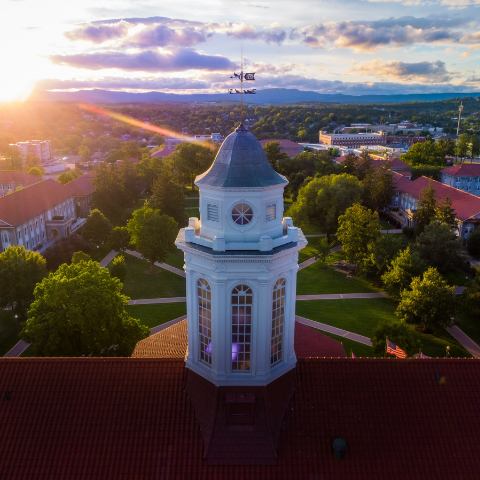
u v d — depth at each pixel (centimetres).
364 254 8956
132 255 10650
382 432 2473
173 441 2455
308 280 9050
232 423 2488
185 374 2694
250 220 2442
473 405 2559
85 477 2339
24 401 2573
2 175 16388
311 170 17212
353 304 7862
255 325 2531
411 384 2630
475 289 6950
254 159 2430
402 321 6003
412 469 2362
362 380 2650
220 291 2464
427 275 6594
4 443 2444
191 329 2691
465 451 2419
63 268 5169
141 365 2717
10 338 6612
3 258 6625
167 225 9244
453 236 9050
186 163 17788
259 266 2411
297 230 2627
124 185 14562
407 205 14150
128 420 2519
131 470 2361
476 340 6669
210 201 2477
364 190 13775
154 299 8112
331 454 2408
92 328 4641
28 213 11144
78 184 14950
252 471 2353
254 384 2573
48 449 2423
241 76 2522
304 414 2544
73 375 2661
